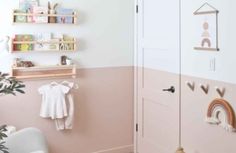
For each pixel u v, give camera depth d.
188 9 2.48
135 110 3.46
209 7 2.24
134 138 3.50
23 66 2.76
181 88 2.63
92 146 3.28
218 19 2.17
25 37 2.77
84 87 3.17
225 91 2.14
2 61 2.73
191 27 2.46
